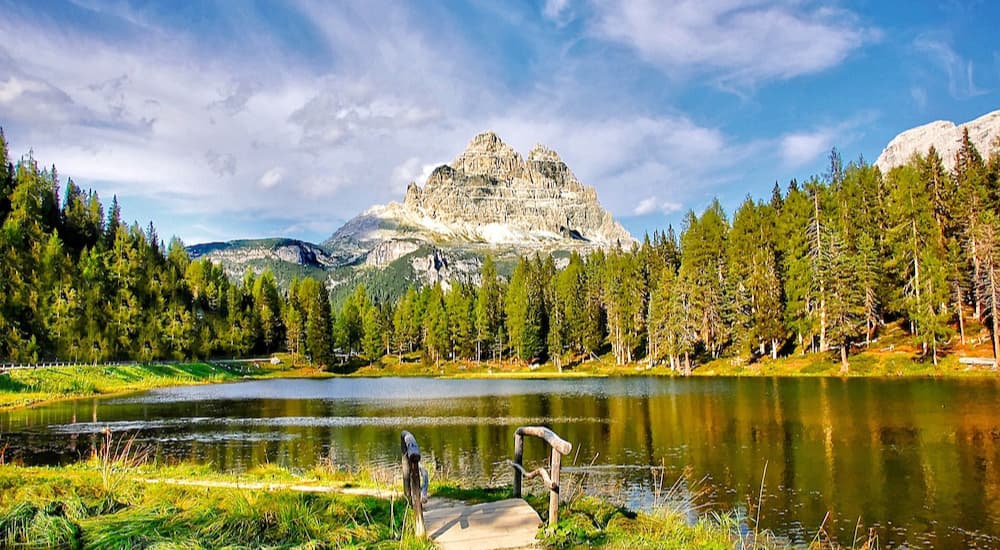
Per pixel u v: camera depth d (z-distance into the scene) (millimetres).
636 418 41125
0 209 112000
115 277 106500
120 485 14531
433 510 11781
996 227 60281
